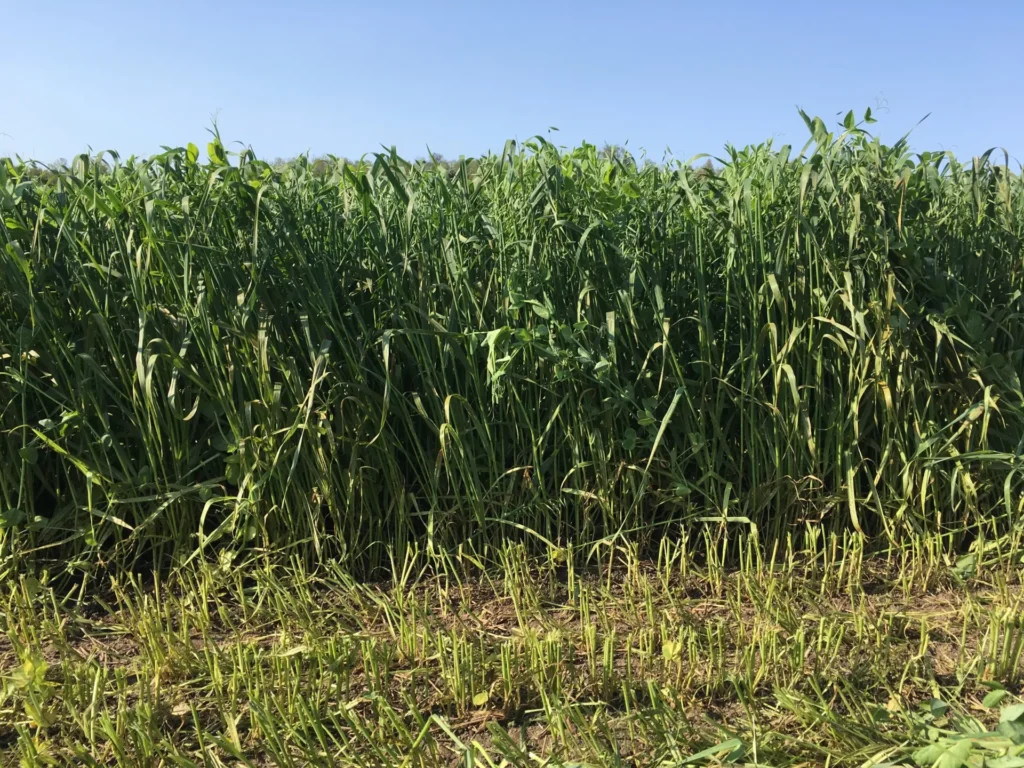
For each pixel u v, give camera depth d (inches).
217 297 106.7
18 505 104.8
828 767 68.3
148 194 107.5
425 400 114.9
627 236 118.0
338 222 118.5
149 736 71.9
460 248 116.7
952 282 121.1
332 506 108.1
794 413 114.3
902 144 126.0
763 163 128.0
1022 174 148.0
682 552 109.7
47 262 106.2
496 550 111.6
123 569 105.0
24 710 77.9
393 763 70.0
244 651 86.3
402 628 89.9
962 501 118.6
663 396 116.6
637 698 81.7
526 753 70.0
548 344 108.3
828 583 107.4
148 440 104.3
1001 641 90.0
